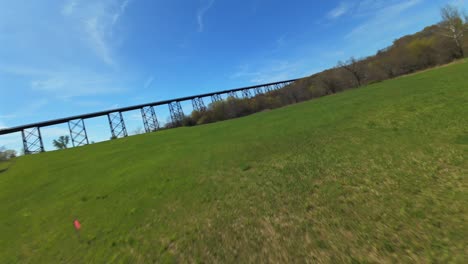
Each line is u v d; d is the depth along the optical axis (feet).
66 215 31.48
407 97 50.47
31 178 66.18
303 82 264.72
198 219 20.79
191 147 59.93
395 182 18.13
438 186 16.05
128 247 19.07
